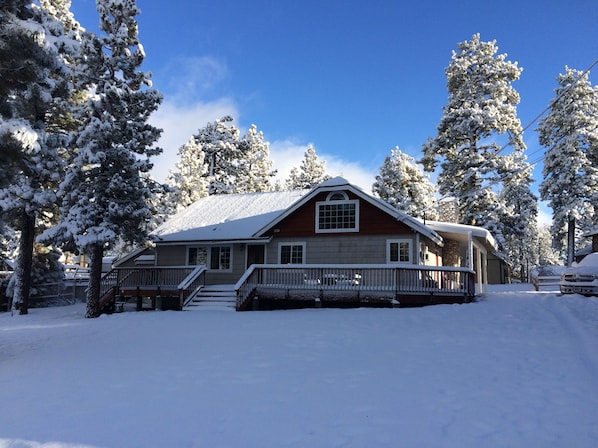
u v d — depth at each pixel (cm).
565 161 3544
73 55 1238
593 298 1473
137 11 1914
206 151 4997
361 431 485
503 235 3712
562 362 773
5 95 1047
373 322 1280
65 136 1864
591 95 3559
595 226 3419
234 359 855
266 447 447
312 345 985
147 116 1959
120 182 1811
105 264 4353
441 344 961
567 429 488
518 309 1364
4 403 599
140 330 1309
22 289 2047
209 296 1988
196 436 475
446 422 509
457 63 3659
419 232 1964
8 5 1038
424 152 3806
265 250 2266
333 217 2152
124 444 456
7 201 1873
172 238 2458
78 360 890
